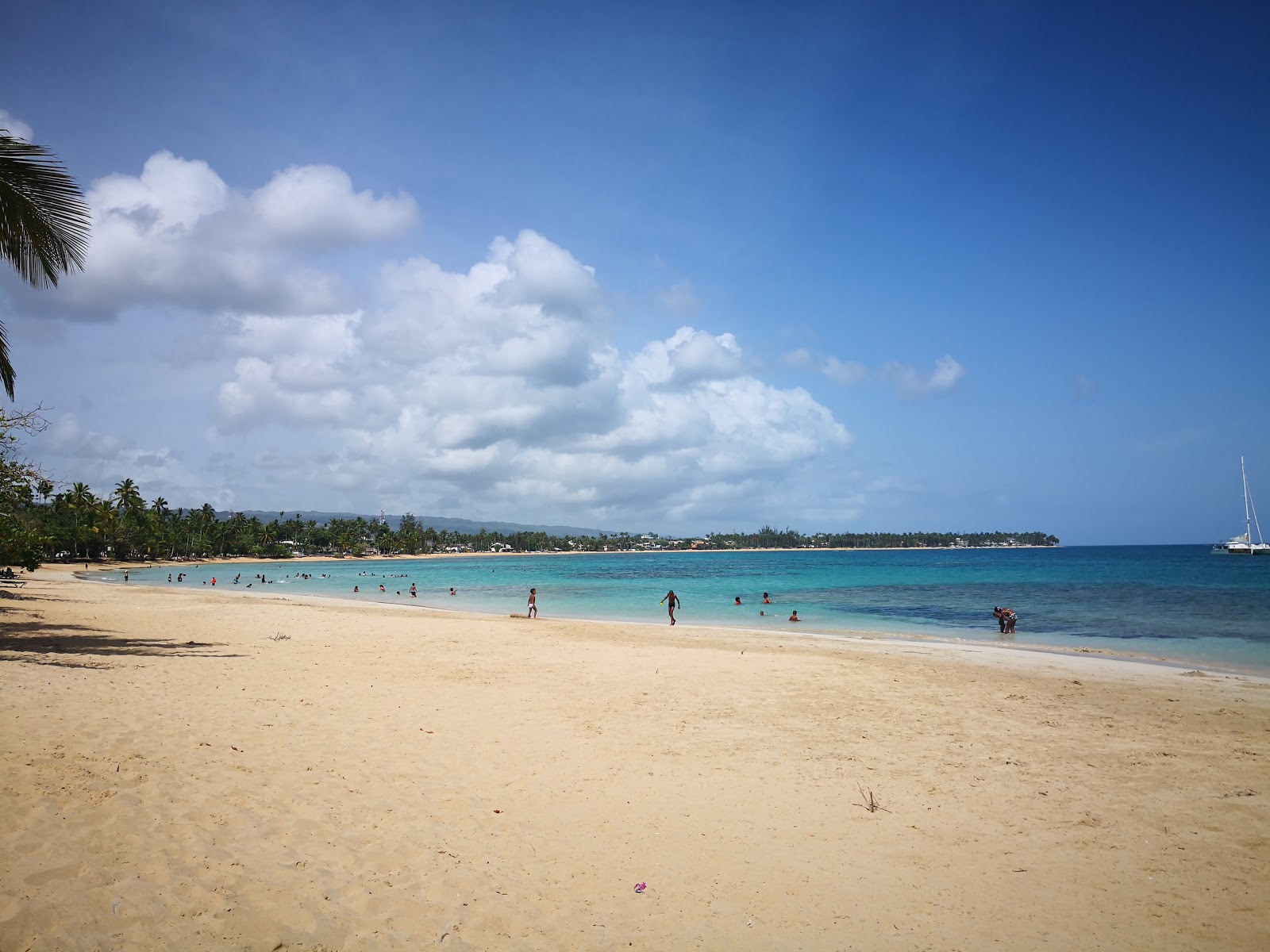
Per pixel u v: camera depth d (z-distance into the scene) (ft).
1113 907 19.27
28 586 148.25
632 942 16.58
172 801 21.25
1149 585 193.67
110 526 437.58
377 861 19.26
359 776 26.23
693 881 19.98
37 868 16.05
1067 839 23.73
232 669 50.29
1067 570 303.48
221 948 14.20
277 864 18.22
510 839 21.84
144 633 71.67
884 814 25.58
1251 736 37.58
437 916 16.80
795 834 23.61
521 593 200.85
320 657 59.72
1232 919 18.71
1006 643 83.76
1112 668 63.67
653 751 32.81
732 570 366.02
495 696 44.80
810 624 110.11
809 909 18.67
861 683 52.19
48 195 44.32
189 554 558.97
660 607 147.43
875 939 17.34
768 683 51.52
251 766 25.88
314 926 15.60
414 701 41.96
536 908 17.80
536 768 29.30
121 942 13.85
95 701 33.71
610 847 21.85
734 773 29.96
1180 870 21.50
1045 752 34.12
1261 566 319.06
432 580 281.74
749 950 16.60
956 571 304.30
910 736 36.91
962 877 20.86
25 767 22.15
